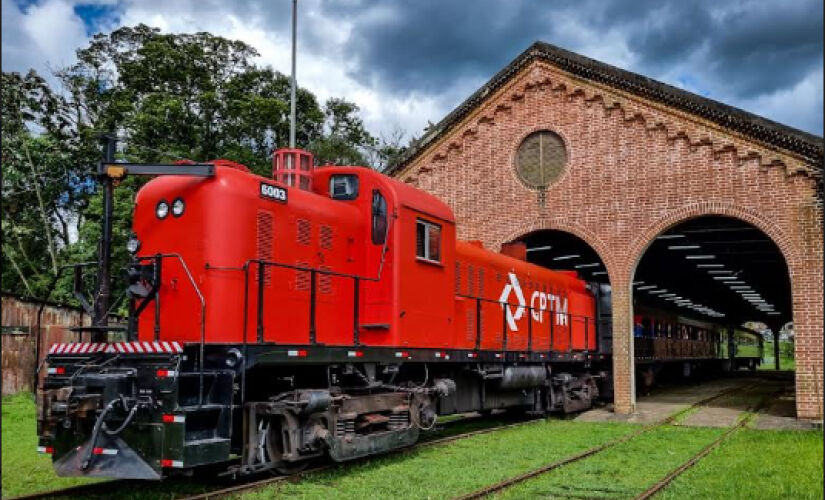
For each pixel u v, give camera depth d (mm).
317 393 9812
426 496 8945
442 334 12891
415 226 12125
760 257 27938
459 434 15164
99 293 9125
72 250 31578
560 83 20891
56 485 9594
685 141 19172
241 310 9281
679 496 9250
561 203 20656
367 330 11586
